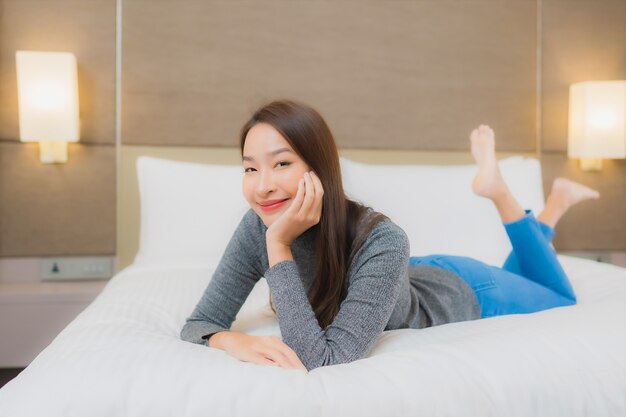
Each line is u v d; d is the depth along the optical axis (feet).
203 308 3.76
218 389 2.46
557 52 9.17
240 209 7.17
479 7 8.85
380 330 3.13
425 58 8.70
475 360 2.75
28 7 7.63
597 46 9.33
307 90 8.36
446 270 4.61
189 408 2.40
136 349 2.80
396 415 2.43
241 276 3.84
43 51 7.68
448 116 8.78
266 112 3.35
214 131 8.11
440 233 7.04
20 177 7.72
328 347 3.00
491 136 5.28
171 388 2.45
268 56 8.23
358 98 8.50
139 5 7.90
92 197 7.88
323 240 3.44
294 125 3.27
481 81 8.88
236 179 7.36
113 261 8.00
